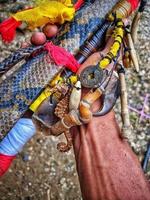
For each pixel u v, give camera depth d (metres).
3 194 0.58
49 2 0.28
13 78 0.27
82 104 0.23
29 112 0.26
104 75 0.25
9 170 0.60
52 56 0.26
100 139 0.23
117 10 0.29
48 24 0.28
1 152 0.26
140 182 0.22
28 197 0.59
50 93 0.25
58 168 0.62
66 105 0.25
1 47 0.70
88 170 0.22
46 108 0.25
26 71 0.26
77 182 0.61
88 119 0.23
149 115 0.67
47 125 0.25
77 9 0.29
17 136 0.25
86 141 0.24
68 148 0.25
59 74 0.26
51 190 0.60
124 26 0.28
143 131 0.66
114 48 0.26
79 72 0.26
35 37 0.27
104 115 0.24
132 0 0.30
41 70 0.26
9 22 0.30
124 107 0.25
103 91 0.24
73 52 0.27
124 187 0.22
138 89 0.69
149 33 0.74
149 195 0.22
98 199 0.22
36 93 0.26
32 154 0.62
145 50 0.73
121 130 0.24
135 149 0.64
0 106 0.26
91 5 0.29
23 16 0.29
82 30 0.27
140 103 0.68
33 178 0.60
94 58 0.26
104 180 0.22
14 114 0.26
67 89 0.25
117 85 0.25
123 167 0.22
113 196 0.21
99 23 0.28
